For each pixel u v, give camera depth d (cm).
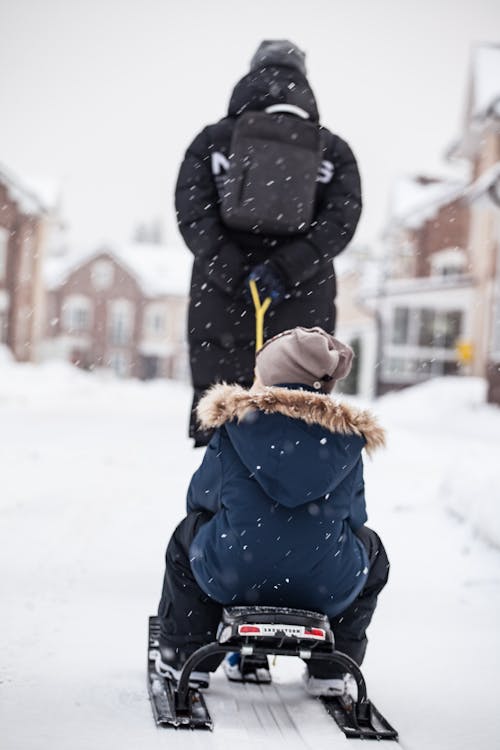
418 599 505
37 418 1614
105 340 7894
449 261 4291
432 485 877
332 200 492
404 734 330
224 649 318
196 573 336
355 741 314
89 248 7894
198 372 496
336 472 326
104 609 458
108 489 809
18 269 4538
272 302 474
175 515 699
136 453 1081
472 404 2355
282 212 472
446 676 394
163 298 7919
